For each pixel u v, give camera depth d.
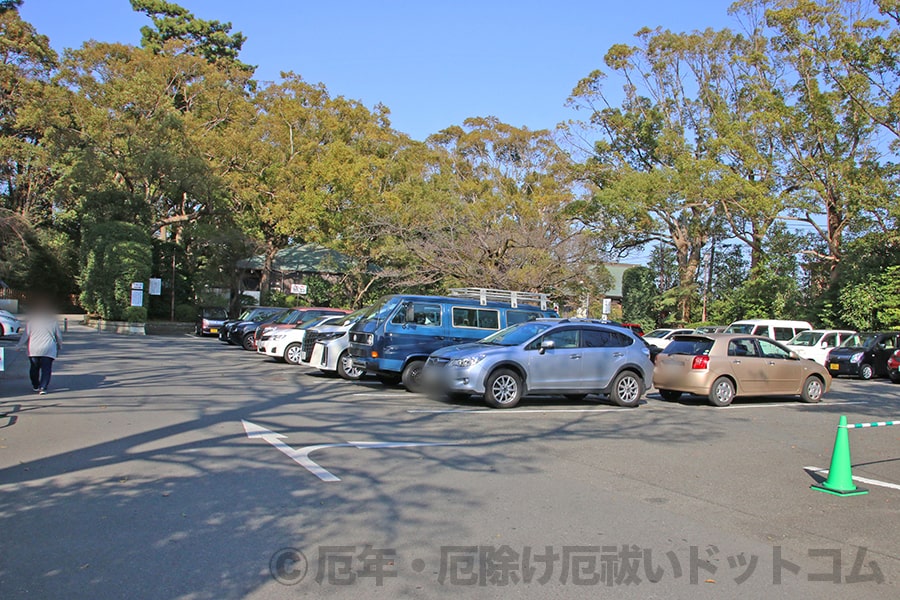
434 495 6.99
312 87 47.47
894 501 7.38
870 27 33.38
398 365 15.20
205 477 7.34
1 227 38.00
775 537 6.07
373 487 7.21
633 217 40.00
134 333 34.06
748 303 39.91
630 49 44.06
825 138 35.50
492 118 50.09
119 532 5.62
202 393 13.66
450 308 16.02
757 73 40.25
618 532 6.03
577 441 10.14
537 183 46.34
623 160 45.78
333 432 10.07
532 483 7.60
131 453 8.29
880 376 25.95
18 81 39.31
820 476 8.40
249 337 26.62
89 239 37.09
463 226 34.56
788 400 16.72
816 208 34.75
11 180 45.38
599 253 34.81
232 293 43.69
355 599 4.54
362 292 43.22
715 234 44.56
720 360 14.95
